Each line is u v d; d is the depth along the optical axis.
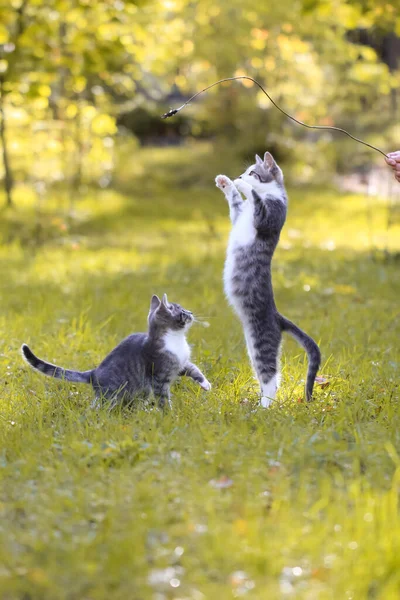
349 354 11.19
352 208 29.55
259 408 8.59
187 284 17.05
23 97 25.19
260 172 10.16
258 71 37.88
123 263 19.55
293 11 34.94
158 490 6.50
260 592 5.16
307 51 37.56
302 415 8.40
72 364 10.92
